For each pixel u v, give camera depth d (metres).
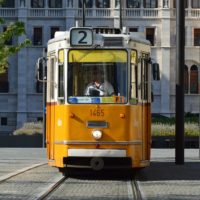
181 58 31.92
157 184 22.66
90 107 23.28
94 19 96.75
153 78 24.84
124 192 20.23
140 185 22.30
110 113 23.25
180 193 20.06
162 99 96.12
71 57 23.61
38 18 96.81
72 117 23.33
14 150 49.38
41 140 55.16
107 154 23.11
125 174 26.12
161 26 96.75
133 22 97.00
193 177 25.12
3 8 96.69
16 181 23.36
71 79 23.58
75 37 23.58
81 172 26.78
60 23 97.12
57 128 23.81
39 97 96.50
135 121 23.59
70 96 23.47
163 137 55.41
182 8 32.06
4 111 96.50
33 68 96.81
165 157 38.72
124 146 23.16
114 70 23.50
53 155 24.20
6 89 96.69
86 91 23.44
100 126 23.20
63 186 21.89
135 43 23.95
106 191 20.47
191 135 56.03
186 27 97.25
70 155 23.22
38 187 21.39
